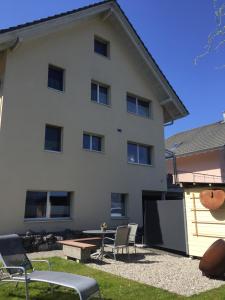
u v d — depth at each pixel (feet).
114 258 31.35
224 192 30.53
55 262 29.07
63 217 44.11
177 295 19.38
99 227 47.26
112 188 50.60
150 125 59.93
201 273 25.80
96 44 55.52
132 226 37.14
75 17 48.08
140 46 57.93
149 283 22.53
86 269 26.55
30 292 19.48
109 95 54.29
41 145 42.47
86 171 47.34
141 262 30.42
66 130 45.96
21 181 39.42
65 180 44.37
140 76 60.64
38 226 40.50
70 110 47.09
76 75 49.21
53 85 46.78
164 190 59.31
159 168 59.41
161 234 38.96
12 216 37.88
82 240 34.04
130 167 54.29
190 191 35.14
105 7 53.21
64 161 44.80
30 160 40.86
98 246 35.86
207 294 19.57
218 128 86.02
